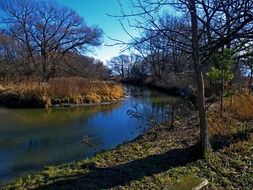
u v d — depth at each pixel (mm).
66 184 6375
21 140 13078
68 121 17562
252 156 7461
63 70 45656
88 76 45062
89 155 10250
